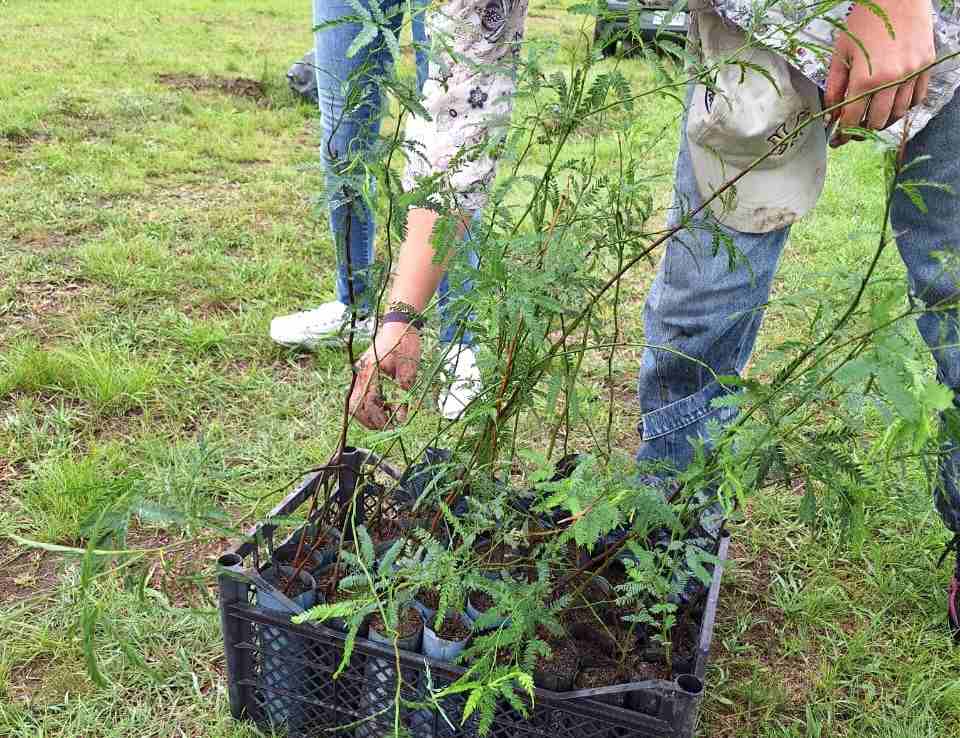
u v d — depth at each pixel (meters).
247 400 2.73
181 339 3.03
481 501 1.52
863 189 5.12
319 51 2.35
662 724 1.30
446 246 1.22
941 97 1.58
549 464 1.25
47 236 3.90
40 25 9.29
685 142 1.77
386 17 1.12
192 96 6.54
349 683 1.49
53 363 2.77
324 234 4.11
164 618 1.83
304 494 1.71
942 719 1.78
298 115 6.29
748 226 1.68
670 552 1.55
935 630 1.99
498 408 1.43
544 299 1.17
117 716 1.66
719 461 1.26
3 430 2.51
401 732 1.28
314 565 1.58
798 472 1.33
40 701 1.68
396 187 1.26
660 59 1.24
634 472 1.40
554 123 1.26
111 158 4.93
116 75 7.05
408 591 1.29
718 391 1.85
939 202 1.71
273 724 1.58
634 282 3.79
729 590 2.09
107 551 1.17
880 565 2.12
